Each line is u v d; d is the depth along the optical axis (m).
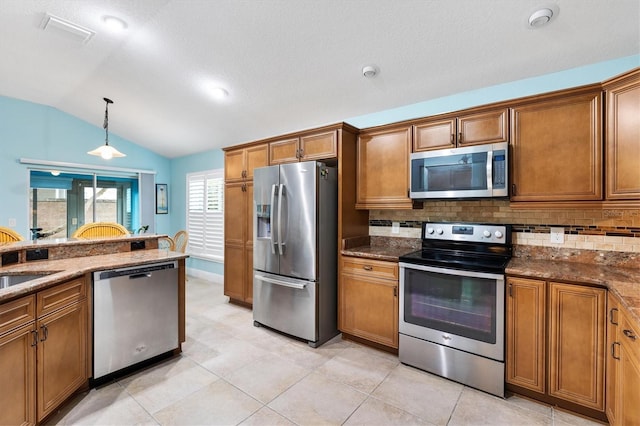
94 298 2.11
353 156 3.07
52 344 1.78
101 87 3.81
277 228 3.04
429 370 2.37
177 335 2.62
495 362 2.08
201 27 2.49
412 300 2.46
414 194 2.65
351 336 2.96
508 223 2.58
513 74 2.52
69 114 4.83
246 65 2.89
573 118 2.07
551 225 2.40
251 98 3.44
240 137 4.56
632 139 1.81
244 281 3.83
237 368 2.45
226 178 4.02
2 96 4.28
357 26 2.24
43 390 1.71
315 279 2.84
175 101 3.82
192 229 5.59
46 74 3.59
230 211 3.98
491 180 2.27
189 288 4.83
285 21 2.30
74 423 1.79
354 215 3.12
